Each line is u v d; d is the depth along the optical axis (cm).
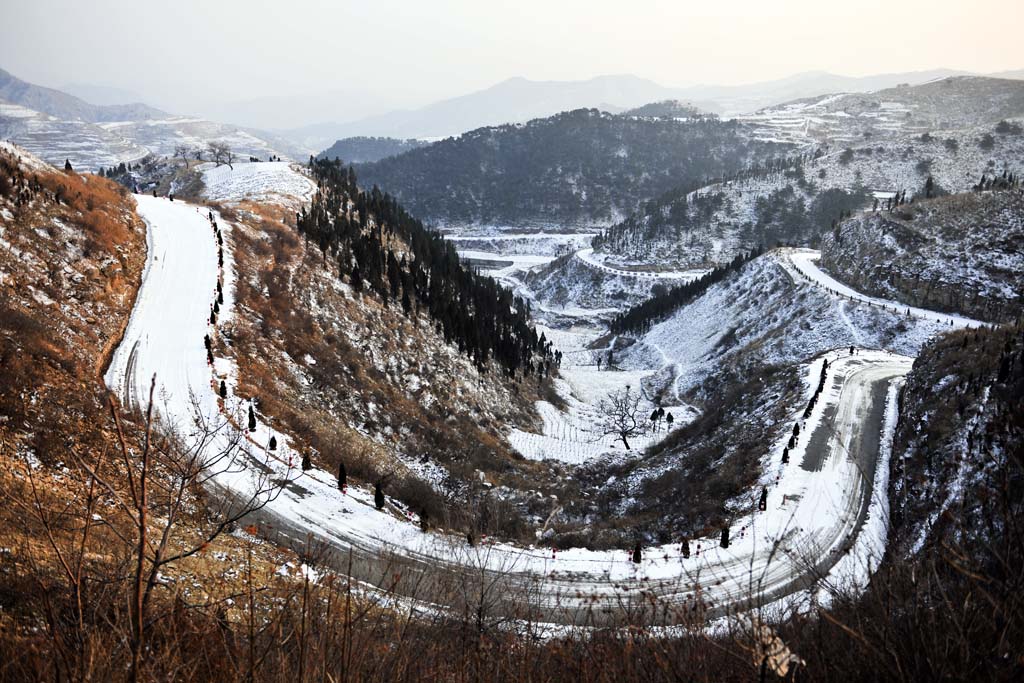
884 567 950
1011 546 773
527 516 4312
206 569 1686
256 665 772
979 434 3250
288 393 4481
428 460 4931
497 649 1167
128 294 4662
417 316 7312
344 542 2708
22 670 755
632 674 965
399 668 905
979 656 684
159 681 730
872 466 4147
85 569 1061
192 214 6662
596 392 10350
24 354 2938
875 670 727
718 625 1875
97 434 2753
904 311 8719
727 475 4447
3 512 1347
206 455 3127
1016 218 9662
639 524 4006
